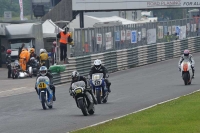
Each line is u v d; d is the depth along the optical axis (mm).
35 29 146625
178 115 46062
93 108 54219
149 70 112750
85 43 108125
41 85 61188
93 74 64375
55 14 177250
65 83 99688
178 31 143750
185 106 52031
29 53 117875
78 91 52844
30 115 56781
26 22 167375
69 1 171250
